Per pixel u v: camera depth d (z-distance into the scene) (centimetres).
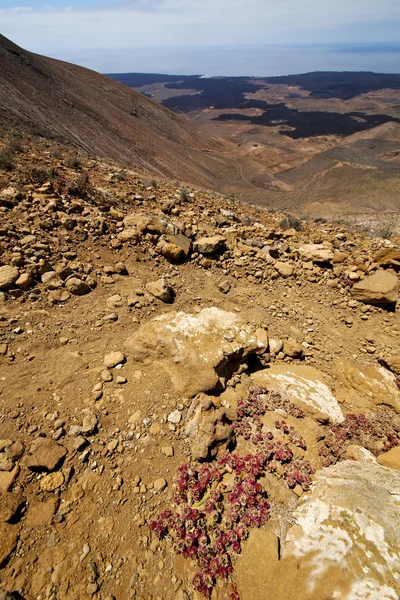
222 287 782
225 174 9350
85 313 598
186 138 10712
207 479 389
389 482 390
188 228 941
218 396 500
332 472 418
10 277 582
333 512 353
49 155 1369
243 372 565
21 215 760
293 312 762
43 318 561
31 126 2772
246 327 604
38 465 358
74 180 972
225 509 370
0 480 340
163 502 366
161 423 439
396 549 309
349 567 304
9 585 285
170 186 1568
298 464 430
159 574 311
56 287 619
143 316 630
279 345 650
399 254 879
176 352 504
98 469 380
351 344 698
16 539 310
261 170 10588
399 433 520
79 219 805
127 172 1653
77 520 335
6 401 421
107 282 691
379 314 770
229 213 1202
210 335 545
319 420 510
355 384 601
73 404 437
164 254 811
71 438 397
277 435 464
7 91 3556
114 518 344
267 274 854
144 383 486
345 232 1312
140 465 395
